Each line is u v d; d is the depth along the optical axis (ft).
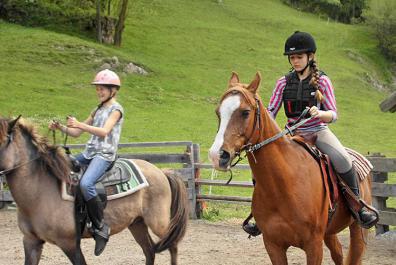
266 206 15.87
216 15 140.87
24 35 98.37
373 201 30.76
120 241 29.94
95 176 19.02
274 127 15.67
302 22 148.66
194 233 32.01
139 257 26.21
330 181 16.83
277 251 16.20
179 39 117.80
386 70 128.16
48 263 25.07
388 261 25.04
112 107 19.17
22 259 25.82
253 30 134.72
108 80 18.99
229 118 14.35
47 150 18.83
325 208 16.24
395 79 125.90
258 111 14.89
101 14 106.01
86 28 106.63
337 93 103.09
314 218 15.75
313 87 16.70
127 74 93.04
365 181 19.21
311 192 15.76
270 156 15.38
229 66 106.52
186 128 73.15
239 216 38.19
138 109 79.77
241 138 14.48
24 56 91.04
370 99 104.06
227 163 14.07
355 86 109.09
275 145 15.53
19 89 78.84
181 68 101.50
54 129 19.47
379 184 30.40
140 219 21.24
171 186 21.84
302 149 16.43
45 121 66.80
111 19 106.32
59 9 108.99
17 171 18.37
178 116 78.89
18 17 106.63
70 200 18.78
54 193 18.66
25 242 19.29
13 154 18.28
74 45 96.43
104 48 98.17
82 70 90.43
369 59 130.31
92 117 19.58
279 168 15.43
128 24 120.57
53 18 107.55
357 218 17.52
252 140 14.85
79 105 76.54
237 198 35.53
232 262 25.22
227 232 32.37
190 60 106.93
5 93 76.38
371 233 32.14
